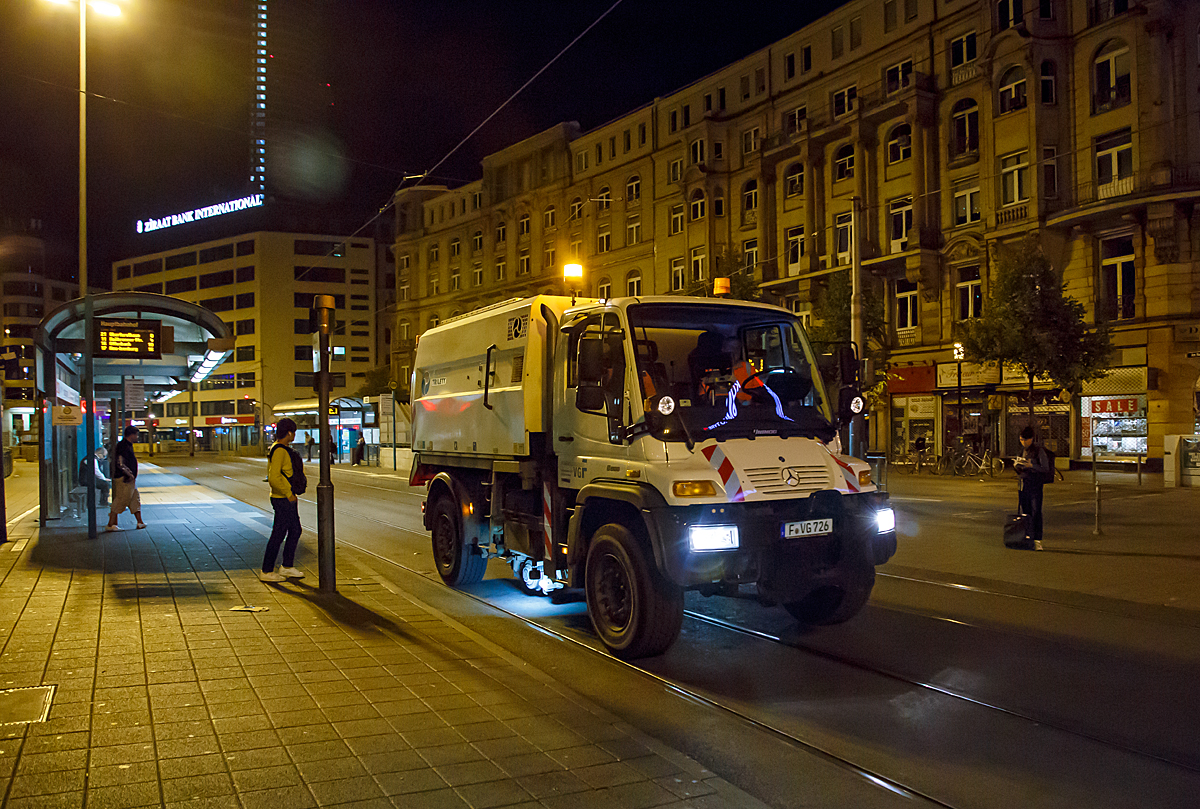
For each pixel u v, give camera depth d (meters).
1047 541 12.45
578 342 7.35
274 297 82.62
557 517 7.55
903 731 4.92
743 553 6.10
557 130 51.19
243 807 3.51
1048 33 27.80
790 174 37.88
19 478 32.84
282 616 7.30
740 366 6.97
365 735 4.42
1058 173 27.89
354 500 22.27
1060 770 4.34
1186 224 24.70
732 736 4.86
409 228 65.31
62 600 7.82
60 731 4.38
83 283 14.31
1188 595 8.48
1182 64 24.88
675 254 43.53
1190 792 4.07
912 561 10.97
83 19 14.73
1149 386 25.12
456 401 9.48
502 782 3.86
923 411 32.53
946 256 31.50
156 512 17.55
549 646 6.93
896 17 33.75
